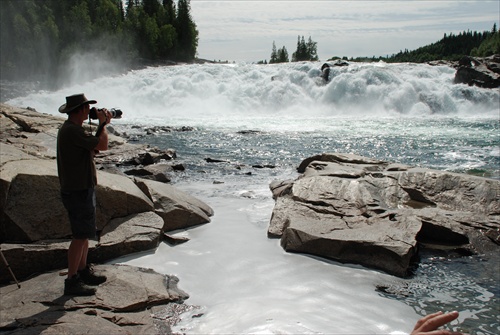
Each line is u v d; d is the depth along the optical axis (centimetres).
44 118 1709
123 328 436
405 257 586
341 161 1130
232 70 3228
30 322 436
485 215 770
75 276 497
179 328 446
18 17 4522
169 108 2897
